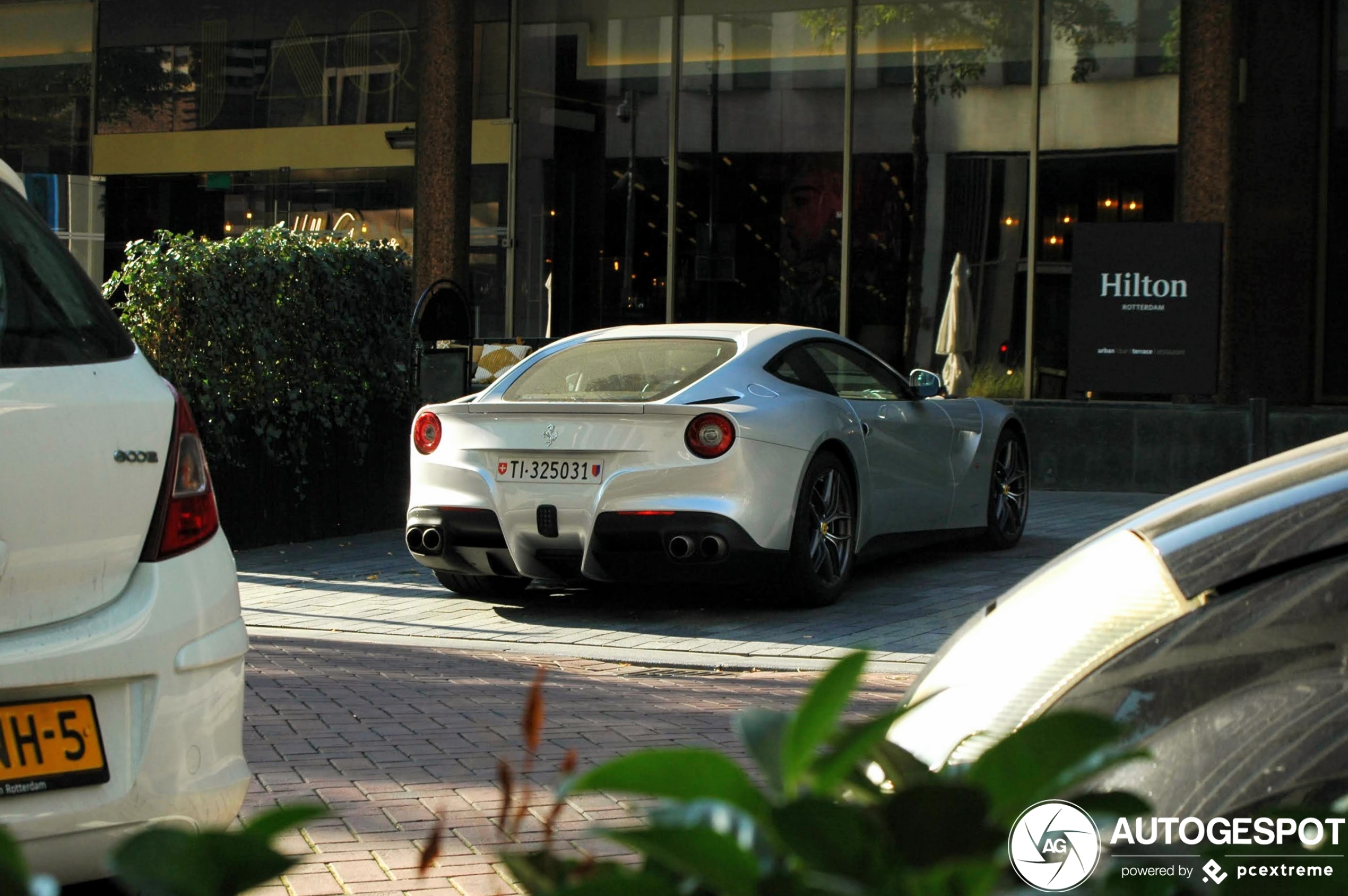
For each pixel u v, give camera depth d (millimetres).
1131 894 737
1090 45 16234
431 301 12930
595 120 18484
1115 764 720
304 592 9758
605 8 18375
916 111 16984
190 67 21125
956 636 2070
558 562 8430
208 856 666
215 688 3494
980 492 10656
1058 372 16391
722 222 17891
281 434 11930
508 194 18906
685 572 8203
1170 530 1871
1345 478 1778
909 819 661
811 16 17375
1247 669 1654
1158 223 12000
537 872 745
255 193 20812
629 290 18375
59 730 3197
